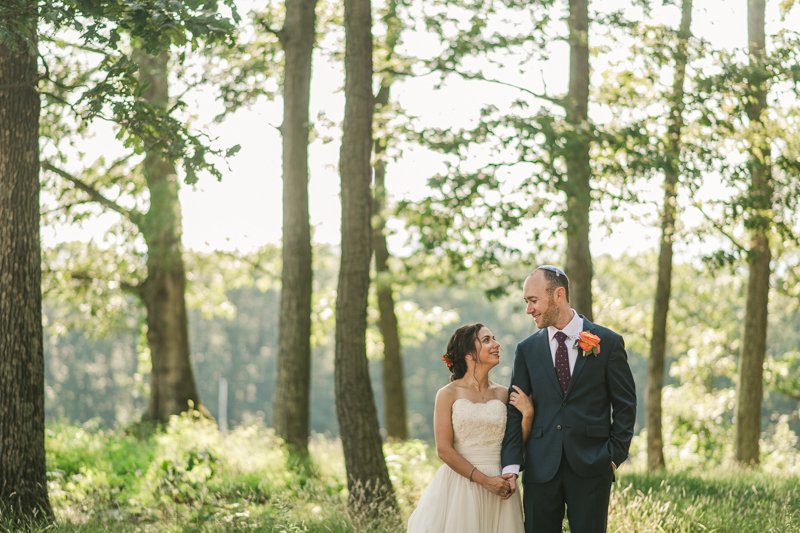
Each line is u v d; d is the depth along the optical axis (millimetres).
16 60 6035
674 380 40531
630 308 19312
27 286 6031
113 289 16188
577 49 10703
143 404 53719
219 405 56406
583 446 4383
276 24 11836
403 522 6422
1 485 5801
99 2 5527
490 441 4664
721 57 10188
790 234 10812
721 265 10820
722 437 18781
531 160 9906
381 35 11672
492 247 11172
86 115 6105
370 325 20047
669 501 6340
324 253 18469
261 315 60312
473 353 4773
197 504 7125
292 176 10828
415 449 10695
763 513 6336
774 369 20922
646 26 10531
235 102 11125
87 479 8227
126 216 14914
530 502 4508
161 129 6098
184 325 15625
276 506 6824
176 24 5430
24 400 5941
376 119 11172
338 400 7043
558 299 4582
